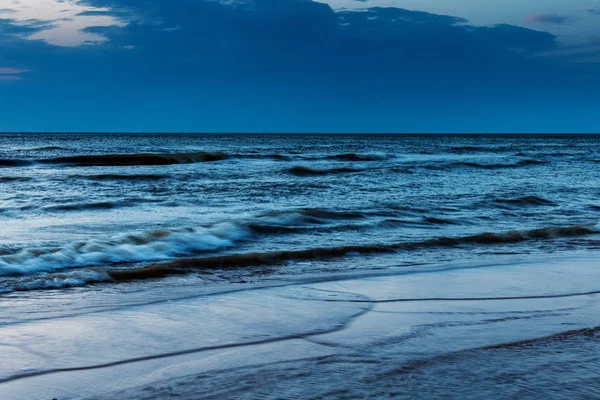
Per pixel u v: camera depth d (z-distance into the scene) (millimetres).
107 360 3648
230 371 3393
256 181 21594
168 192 17422
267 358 3654
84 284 6426
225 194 16969
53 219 12055
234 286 6336
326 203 15141
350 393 2973
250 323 4629
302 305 5312
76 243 8273
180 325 4562
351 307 5230
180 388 3111
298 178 23109
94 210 13539
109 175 22062
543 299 5574
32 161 28438
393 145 72375
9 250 7742
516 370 3322
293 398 2916
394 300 5539
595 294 5832
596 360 3521
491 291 5988
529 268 7438
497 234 10367
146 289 6180
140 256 8227
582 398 2887
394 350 3795
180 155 32188
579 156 44906
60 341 4090
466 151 52562
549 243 10016
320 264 7926
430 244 9633
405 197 16812
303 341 4082
